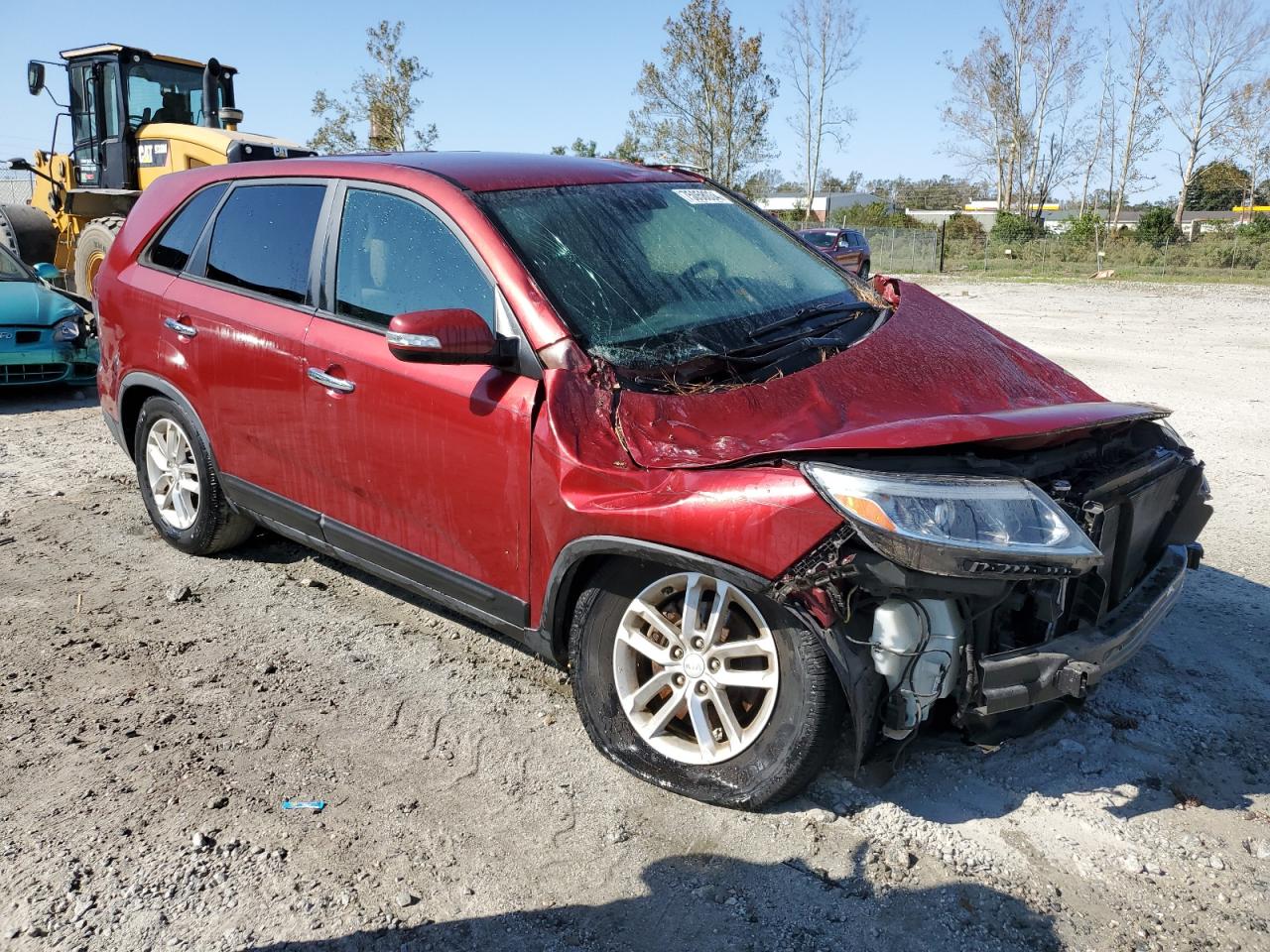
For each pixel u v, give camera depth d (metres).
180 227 4.59
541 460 3.04
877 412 3.01
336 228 3.78
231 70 12.84
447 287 3.37
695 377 3.13
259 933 2.48
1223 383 10.31
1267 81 63.72
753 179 48.25
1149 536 3.25
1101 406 3.14
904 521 2.47
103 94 11.90
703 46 44.47
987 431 2.68
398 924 2.51
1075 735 3.35
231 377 4.14
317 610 4.37
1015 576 2.50
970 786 3.07
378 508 3.66
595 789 3.07
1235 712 3.51
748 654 2.83
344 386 3.61
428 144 36.66
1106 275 34.62
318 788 3.07
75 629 4.15
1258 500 5.99
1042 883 2.65
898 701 2.66
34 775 3.12
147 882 2.65
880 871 2.69
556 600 3.12
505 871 2.71
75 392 9.24
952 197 93.38
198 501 4.66
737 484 2.68
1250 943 2.44
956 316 3.91
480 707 3.57
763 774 2.82
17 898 2.59
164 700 3.59
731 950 2.43
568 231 3.46
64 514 5.56
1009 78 70.00
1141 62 66.31
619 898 2.61
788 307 3.66
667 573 2.91
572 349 3.06
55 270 9.41
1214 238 40.72
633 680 3.10
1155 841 2.82
